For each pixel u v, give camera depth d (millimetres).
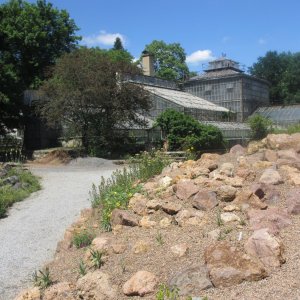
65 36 43281
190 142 30312
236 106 59750
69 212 12141
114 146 31750
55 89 30281
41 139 38438
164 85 56500
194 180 8078
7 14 40469
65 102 29406
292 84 82562
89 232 7766
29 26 40062
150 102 32844
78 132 31047
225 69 63312
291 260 4906
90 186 16141
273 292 4277
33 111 36938
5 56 39312
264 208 6672
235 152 10555
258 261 4766
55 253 7973
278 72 83875
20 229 10820
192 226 6414
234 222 6230
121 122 32344
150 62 57531
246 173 7941
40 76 40625
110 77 30359
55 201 13773
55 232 10297
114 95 30750
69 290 5449
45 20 41969
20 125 38531
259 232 5156
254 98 61844
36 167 24797
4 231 10742
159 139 34969
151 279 5012
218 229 6008
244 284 4570
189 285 4703
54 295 5434
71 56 31281
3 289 6902
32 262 8195
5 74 34031
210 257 4961
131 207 7957
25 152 32969
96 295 5117
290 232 5613
